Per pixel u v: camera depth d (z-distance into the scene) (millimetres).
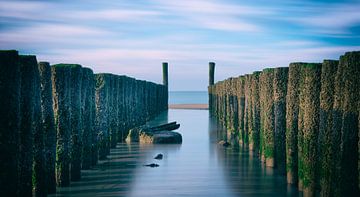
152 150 19031
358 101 8711
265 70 14922
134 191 11484
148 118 36812
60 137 12031
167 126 27578
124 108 23500
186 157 16938
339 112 9242
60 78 12055
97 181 12719
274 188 11805
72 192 11398
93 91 15320
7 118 8102
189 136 24609
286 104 12805
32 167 9555
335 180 9289
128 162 15945
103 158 16938
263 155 15492
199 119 39156
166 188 11789
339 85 9258
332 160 9469
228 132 26250
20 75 9133
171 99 178625
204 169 14422
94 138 15383
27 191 9203
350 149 8859
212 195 11062
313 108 10805
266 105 14828
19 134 8531
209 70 56844
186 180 12781
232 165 15125
